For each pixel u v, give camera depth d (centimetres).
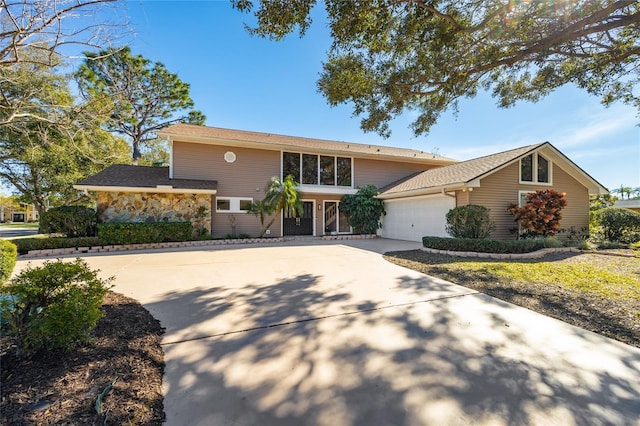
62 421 182
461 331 339
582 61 592
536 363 269
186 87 2173
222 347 300
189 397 219
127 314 378
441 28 504
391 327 350
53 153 1530
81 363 249
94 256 897
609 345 304
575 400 217
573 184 1268
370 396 221
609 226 1148
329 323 363
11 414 185
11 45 423
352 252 980
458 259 813
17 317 250
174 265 742
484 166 1168
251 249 1062
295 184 1439
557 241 984
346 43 530
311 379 244
